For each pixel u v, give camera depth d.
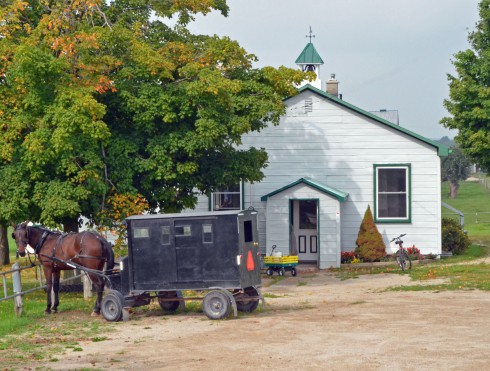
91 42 26.64
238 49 29.27
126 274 21.19
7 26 27.34
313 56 52.78
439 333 16.78
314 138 39.25
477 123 43.47
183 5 29.34
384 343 15.78
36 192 26.38
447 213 89.81
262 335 17.23
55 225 26.12
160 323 20.02
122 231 27.38
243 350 15.55
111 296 20.66
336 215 37.47
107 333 18.70
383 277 31.44
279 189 37.78
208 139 27.91
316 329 17.78
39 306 24.61
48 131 25.59
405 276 31.02
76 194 26.17
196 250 20.39
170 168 28.39
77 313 22.56
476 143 42.69
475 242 49.59
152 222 20.70
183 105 27.66
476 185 140.38
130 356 15.45
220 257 20.22
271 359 14.55
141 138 28.72
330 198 37.50
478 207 101.31
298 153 39.28
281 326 18.42
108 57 27.47
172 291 21.98
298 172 39.28
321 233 37.50
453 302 22.05
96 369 14.20
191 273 20.44
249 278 20.52
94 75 27.05
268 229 37.91
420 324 18.09
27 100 26.00
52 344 17.20
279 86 29.88
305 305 22.83
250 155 30.94
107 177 28.05
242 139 39.47
